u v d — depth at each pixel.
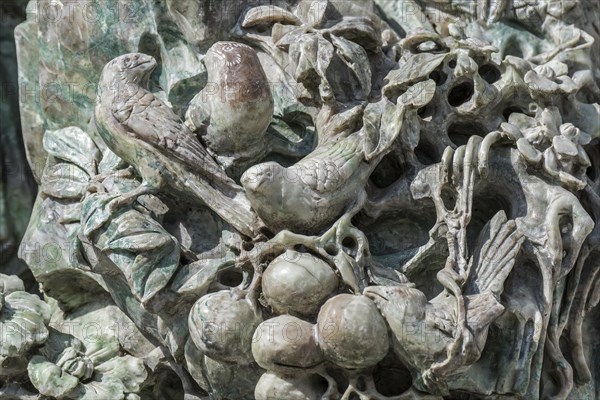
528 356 4.75
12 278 5.43
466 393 4.84
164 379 5.30
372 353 4.47
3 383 5.12
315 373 4.58
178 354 4.92
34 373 4.95
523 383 4.75
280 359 4.49
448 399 4.89
